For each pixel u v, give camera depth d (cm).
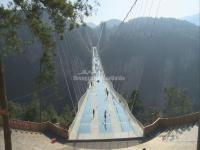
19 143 2964
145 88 17412
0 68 1809
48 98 10144
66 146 3089
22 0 1625
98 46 18050
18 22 1658
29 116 6022
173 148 2819
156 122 3406
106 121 4250
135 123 4069
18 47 1714
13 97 12656
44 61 2048
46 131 3394
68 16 1684
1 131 3038
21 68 13025
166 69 18462
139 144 3117
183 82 18375
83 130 3750
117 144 3166
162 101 16312
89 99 6181
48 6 1650
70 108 9706
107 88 7588
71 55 13325
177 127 3306
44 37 1725
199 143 1688
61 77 11281
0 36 1662
